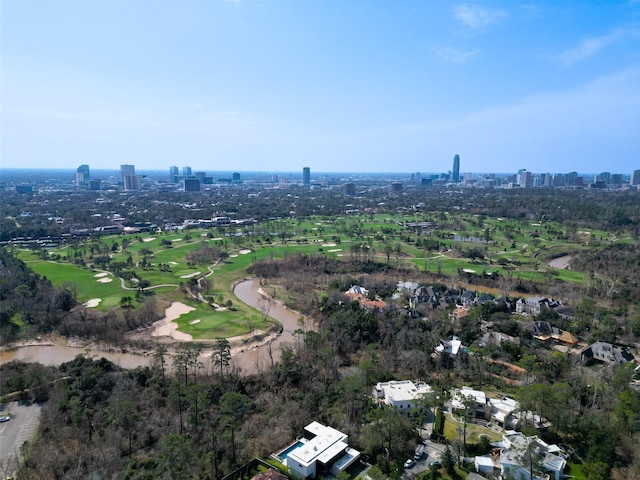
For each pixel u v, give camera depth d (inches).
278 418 3410.4
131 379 3919.8
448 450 2906.0
